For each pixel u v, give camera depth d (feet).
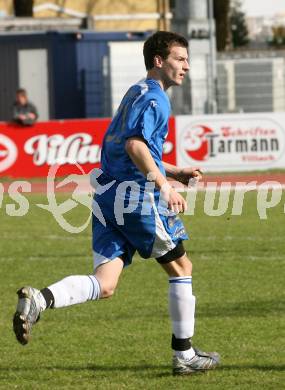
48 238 134.72
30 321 55.31
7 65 278.67
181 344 62.75
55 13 378.53
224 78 266.36
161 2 385.70
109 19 380.17
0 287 98.32
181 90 258.57
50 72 276.82
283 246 122.01
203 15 258.78
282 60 268.41
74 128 219.20
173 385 60.34
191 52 257.55
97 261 59.77
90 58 278.67
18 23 328.49
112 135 60.44
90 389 59.67
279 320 79.87
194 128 220.64
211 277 101.04
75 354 69.77
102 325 79.61
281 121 222.89
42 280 101.81
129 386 60.18
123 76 270.87
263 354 68.28
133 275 103.55
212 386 59.88
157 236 60.08
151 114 58.23
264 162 222.89
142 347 71.41
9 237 136.26
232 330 76.23
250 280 98.99
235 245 123.54
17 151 219.20
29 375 63.93
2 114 279.28
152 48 60.54
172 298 62.49
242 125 221.87
